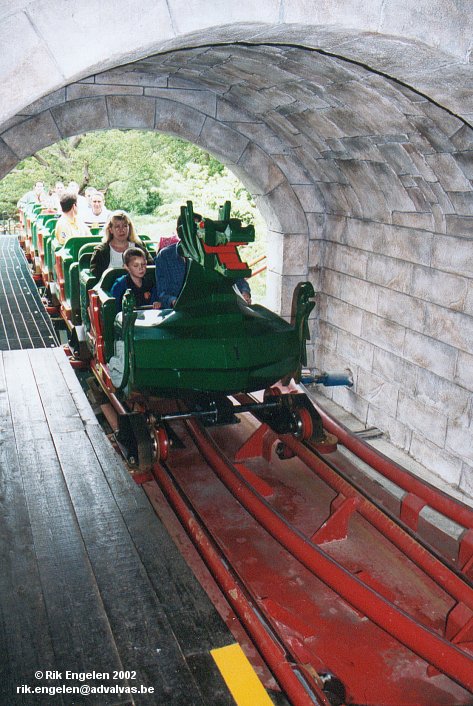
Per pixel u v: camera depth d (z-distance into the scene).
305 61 5.69
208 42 3.68
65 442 5.15
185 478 6.46
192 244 4.87
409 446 7.76
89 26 2.90
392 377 7.97
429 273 7.04
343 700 3.45
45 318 9.76
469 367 6.59
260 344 5.15
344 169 7.79
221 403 5.68
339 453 7.25
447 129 5.47
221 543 5.36
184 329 5.09
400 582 4.87
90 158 24.83
